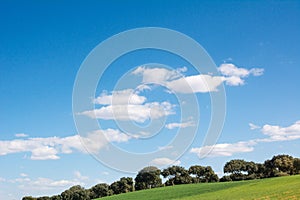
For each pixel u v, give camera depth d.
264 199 36.62
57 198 85.44
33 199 89.31
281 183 51.94
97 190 81.19
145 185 71.62
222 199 42.06
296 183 48.75
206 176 90.19
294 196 35.97
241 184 63.28
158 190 69.06
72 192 83.19
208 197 48.03
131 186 78.81
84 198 81.81
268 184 53.66
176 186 73.25
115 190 79.56
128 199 61.31
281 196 37.19
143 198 59.94
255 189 49.31
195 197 51.16
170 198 55.09
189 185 72.94
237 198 40.75
